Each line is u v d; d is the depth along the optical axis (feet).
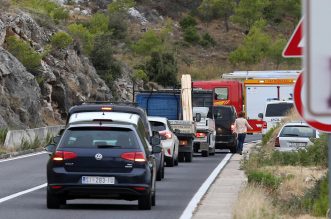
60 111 406.21
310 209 120.98
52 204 131.44
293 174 180.14
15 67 360.89
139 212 127.75
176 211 129.59
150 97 294.66
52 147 134.62
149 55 655.35
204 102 313.73
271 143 297.74
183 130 259.19
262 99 423.64
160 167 188.24
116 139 129.29
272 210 112.06
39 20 436.35
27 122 353.10
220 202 140.36
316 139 219.20
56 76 407.23
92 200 147.54
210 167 234.99
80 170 127.75
